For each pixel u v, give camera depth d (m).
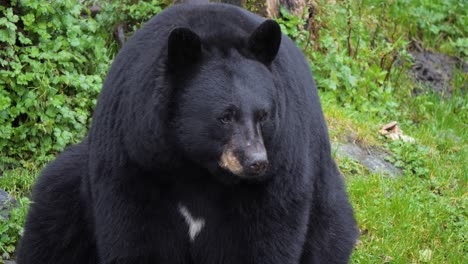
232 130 8.27
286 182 8.89
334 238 10.39
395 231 13.27
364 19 20.16
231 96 8.28
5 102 12.77
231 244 9.20
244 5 16.27
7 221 11.54
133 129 8.52
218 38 8.55
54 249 10.08
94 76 13.76
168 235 9.21
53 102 13.16
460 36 22.41
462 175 15.63
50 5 13.71
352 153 15.22
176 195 9.02
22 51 13.38
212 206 9.11
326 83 17.11
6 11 13.30
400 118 18.27
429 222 13.73
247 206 8.93
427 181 15.09
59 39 13.71
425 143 16.91
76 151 10.20
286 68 9.02
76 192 9.90
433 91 20.45
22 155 13.09
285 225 9.07
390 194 14.30
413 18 21.73
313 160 9.55
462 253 13.19
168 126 8.42
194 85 8.37
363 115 16.84
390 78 19.59
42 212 10.06
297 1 17.12
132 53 8.88
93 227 9.67
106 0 15.63
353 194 14.01
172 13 8.91
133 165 8.73
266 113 8.39
